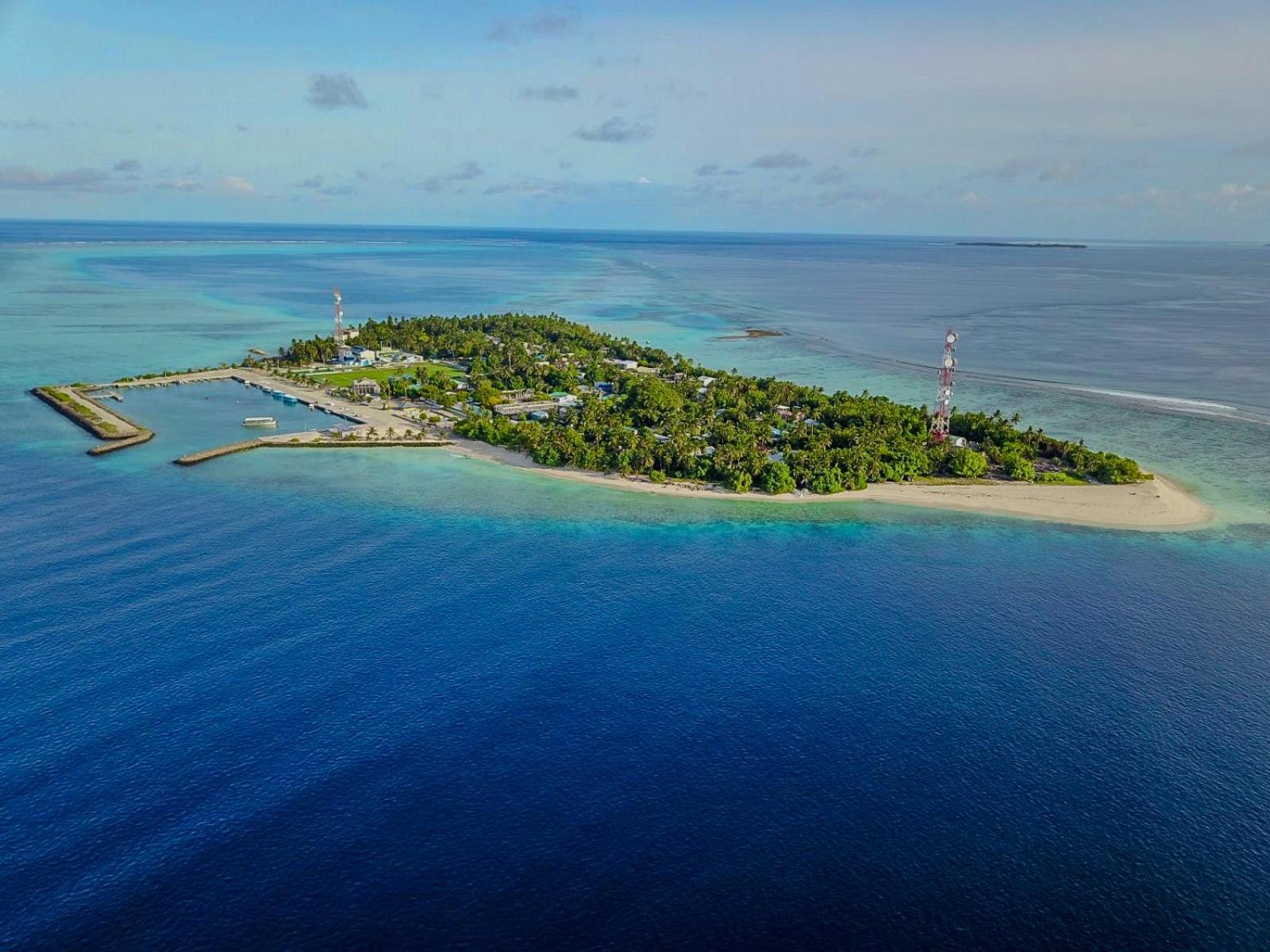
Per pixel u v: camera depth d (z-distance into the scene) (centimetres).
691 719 9669
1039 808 8425
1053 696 10206
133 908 7106
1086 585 13075
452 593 12375
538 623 11600
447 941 6944
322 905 7212
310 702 9725
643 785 8650
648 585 12838
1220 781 8800
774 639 11338
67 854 7600
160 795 8281
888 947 6981
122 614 11412
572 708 9812
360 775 8656
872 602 12419
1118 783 8769
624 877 7581
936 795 8581
